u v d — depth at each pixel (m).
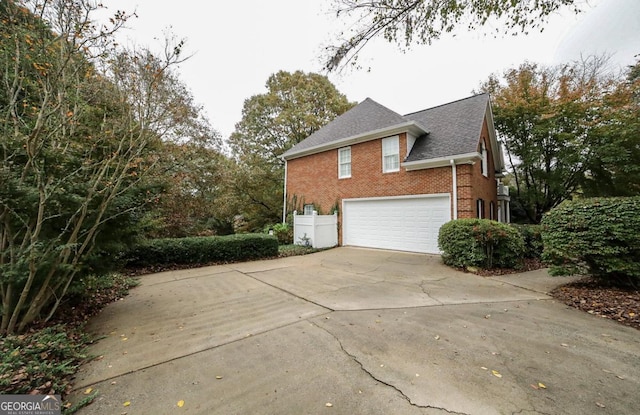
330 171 12.96
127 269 7.20
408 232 10.22
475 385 2.30
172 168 10.59
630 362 2.65
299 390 2.27
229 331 3.51
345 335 3.32
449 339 3.18
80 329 3.53
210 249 8.49
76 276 3.96
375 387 2.29
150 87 5.19
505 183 21.12
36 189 3.20
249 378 2.46
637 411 1.99
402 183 10.33
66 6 3.50
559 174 12.78
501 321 3.71
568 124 12.15
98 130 5.01
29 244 3.37
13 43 3.61
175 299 4.91
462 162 8.90
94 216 3.83
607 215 4.62
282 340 3.21
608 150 10.67
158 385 2.37
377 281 6.09
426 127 11.27
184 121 10.38
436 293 5.12
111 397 2.21
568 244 4.91
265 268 7.76
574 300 4.50
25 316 3.22
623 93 11.11
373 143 11.32
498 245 7.08
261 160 19.75
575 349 2.91
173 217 10.82
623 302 4.19
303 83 20.31
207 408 2.07
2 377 2.18
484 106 10.66
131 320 3.92
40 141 3.36
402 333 3.35
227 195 14.64
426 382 2.35
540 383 2.32
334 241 12.35
